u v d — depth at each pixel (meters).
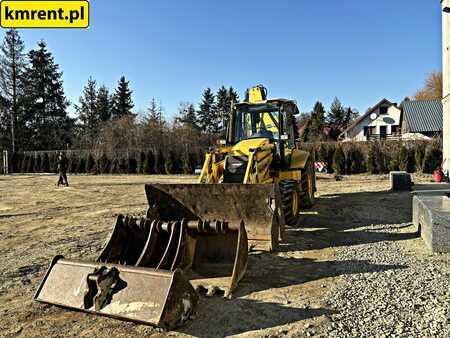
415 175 18.95
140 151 28.91
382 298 3.54
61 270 3.44
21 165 31.95
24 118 40.66
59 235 6.71
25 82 40.28
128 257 4.18
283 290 3.84
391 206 8.75
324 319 3.15
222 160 6.75
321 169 23.12
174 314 2.96
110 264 3.31
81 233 6.85
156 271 3.10
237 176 6.31
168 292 2.93
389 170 21.73
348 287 3.86
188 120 58.47
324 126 59.19
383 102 44.81
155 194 5.50
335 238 5.98
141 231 4.30
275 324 3.10
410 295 3.58
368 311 3.28
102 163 29.28
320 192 12.23
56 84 45.62
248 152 6.51
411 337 2.80
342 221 7.33
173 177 23.97
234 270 3.83
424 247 5.27
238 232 4.13
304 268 4.53
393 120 44.41
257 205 5.00
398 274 4.18
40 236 6.68
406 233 6.17
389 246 5.39
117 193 13.99
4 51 38.84
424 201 5.97
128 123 33.88
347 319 3.14
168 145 33.09
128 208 10.02
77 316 3.32
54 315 3.34
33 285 4.15
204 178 6.13
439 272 4.20
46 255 5.36
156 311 2.86
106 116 50.88
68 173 29.91
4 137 39.03
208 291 3.79
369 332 2.90
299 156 7.95
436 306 3.31
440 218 4.97
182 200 5.36
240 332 2.98
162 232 4.18
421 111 34.19
